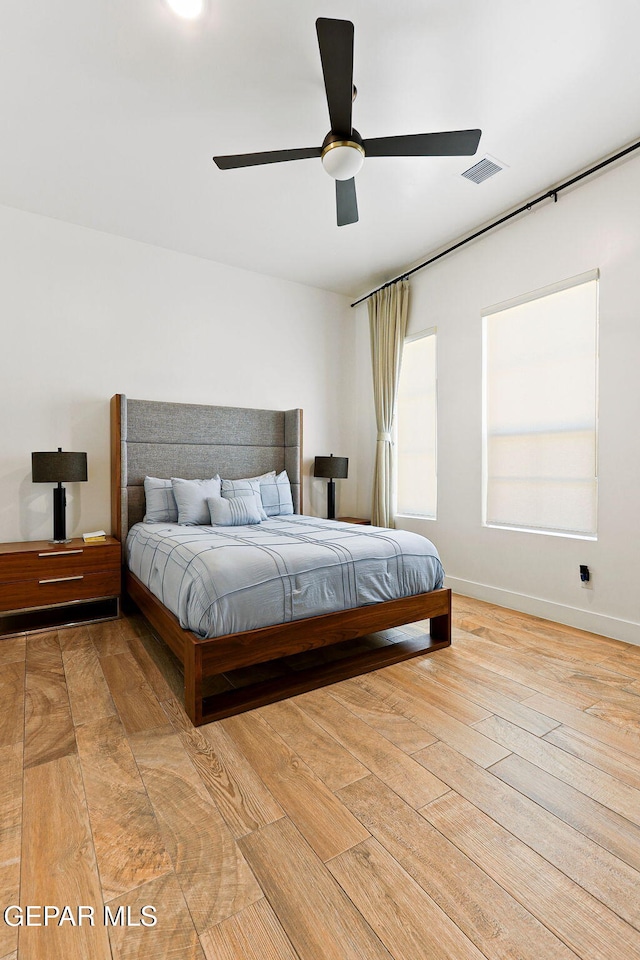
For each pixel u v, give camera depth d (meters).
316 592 2.23
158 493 3.53
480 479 3.63
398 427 4.53
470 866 1.20
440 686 2.19
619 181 2.73
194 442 3.93
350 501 4.96
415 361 4.30
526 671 2.35
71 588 3.05
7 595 2.85
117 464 3.45
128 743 1.73
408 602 2.54
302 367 4.64
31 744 1.72
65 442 3.47
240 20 1.86
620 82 2.19
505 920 1.05
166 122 2.43
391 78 2.15
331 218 3.41
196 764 1.61
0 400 3.25
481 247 3.57
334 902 1.10
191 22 1.87
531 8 1.82
